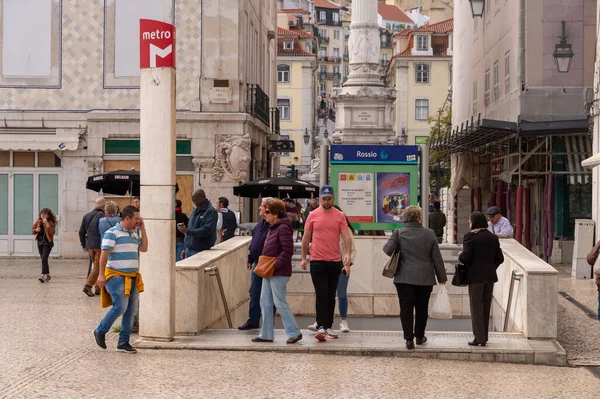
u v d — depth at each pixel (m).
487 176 41.94
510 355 13.63
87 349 13.95
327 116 132.62
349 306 19.69
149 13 32.19
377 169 19.78
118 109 32.28
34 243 32.12
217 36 31.98
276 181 26.61
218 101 31.98
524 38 30.81
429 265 14.05
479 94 41.12
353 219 19.83
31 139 31.67
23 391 10.95
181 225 18.19
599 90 24.72
